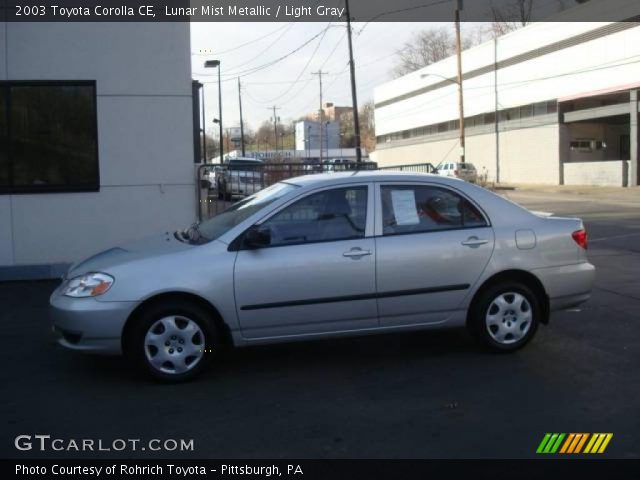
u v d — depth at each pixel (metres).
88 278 5.46
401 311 5.87
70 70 9.76
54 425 4.69
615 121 43.31
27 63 9.64
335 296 5.69
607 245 13.86
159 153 10.11
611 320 7.47
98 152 9.93
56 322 5.54
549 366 5.86
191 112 10.17
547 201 29.45
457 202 6.09
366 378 5.62
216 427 4.63
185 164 10.20
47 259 9.88
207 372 5.82
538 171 44.84
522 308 6.14
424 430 4.53
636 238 14.91
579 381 5.47
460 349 6.39
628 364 5.89
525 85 45.75
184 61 10.06
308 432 4.52
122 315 5.33
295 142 108.44
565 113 42.00
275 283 5.56
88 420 4.78
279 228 5.70
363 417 4.77
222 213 6.49
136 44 9.91
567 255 6.23
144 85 9.98
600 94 38.41
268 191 6.29
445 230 5.98
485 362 5.99
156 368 5.46
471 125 53.56
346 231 5.79
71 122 9.88
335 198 5.86
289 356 6.27
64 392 5.36
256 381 5.58
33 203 9.80
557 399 5.07
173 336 5.48
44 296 8.93
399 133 68.94
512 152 47.88
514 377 5.59
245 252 5.57
